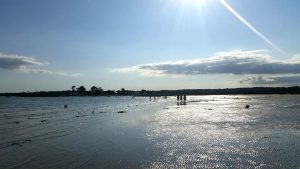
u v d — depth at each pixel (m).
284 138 26.72
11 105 99.81
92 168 17.70
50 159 19.89
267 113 55.50
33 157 20.48
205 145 23.73
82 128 35.81
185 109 72.19
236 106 83.75
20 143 25.70
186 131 31.64
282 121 40.78
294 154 20.33
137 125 38.38
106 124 40.22
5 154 21.44
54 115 56.72
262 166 17.48
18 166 18.22
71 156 20.70
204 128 33.97
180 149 22.34
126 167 17.80
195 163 18.33
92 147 23.80
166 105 97.50
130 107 86.94
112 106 93.88
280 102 109.75
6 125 39.19
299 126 35.12
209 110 66.88
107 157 20.27
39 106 93.06
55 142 26.22
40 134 30.98
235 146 23.20
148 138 27.59
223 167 17.41
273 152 20.97
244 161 18.61
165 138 27.41
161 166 17.88
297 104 91.44
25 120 46.22
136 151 21.95
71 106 93.81
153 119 46.34
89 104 110.69
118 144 24.89
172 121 42.59
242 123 38.78
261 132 30.47
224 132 30.62
